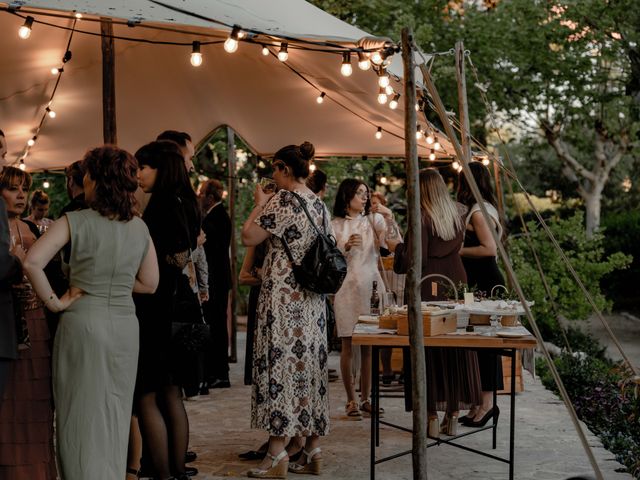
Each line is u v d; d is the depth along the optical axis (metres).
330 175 12.48
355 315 6.38
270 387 4.73
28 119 8.88
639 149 20.72
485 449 5.54
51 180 14.59
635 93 16.19
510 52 14.95
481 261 6.01
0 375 3.70
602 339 14.45
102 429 3.69
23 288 3.86
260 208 4.94
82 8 3.76
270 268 4.80
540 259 12.83
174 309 4.32
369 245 6.48
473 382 5.38
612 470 5.07
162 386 4.34
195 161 14.12
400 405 7.06
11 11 4.36
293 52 7.20
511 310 4.73
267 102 8.97
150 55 8.35
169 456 4.54
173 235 4.28
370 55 4.37
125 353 3.77
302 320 4.76
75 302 3.71
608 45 15.91
